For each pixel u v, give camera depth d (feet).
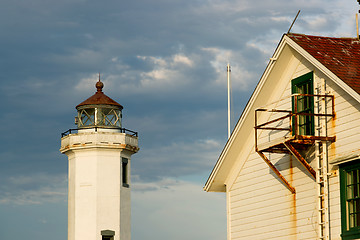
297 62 93.30
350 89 82.64
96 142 194.18
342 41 95.14
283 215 94.07
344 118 85.35
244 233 100.68
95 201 193.47
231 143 101.24
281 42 93.30
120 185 196.75
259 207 98.53
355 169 83.15
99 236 192.24
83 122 198.29
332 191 86.17
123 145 196.75
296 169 92.73
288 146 87.76
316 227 88.53
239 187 102.83
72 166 198.29
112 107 198.59
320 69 87.51
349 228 83.30
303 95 86.17
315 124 89.10
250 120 99.40
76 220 193.98
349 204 83.87
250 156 101.30
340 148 85.46
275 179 96.17
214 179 104.68
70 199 197.47
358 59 90.53
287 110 94.48
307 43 91.71
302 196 91.40
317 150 88.02
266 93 97.25
